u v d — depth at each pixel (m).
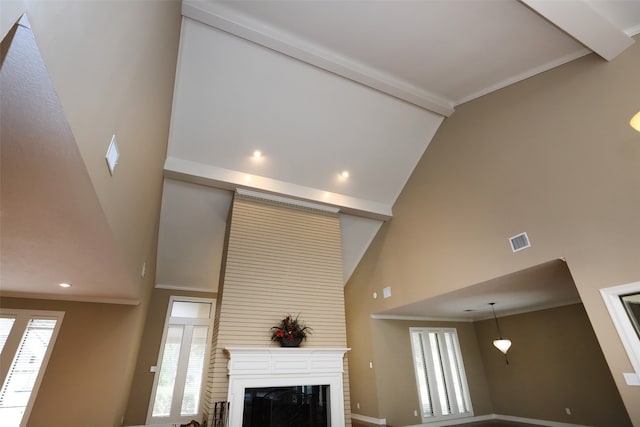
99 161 1.61
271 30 4.29
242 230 5.73
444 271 5.67
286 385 4.85
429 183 6.35
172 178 5.46
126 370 4.64
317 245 6.28
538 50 4.19
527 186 4.51
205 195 5.93
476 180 5.34
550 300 6.79
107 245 2.42
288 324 5.24
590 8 3.19
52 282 3.68
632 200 3.39
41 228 2.11
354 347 7.94
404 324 7.95
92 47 1.27
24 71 0.98
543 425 6.95
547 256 4.11
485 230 5.04
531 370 7.49
